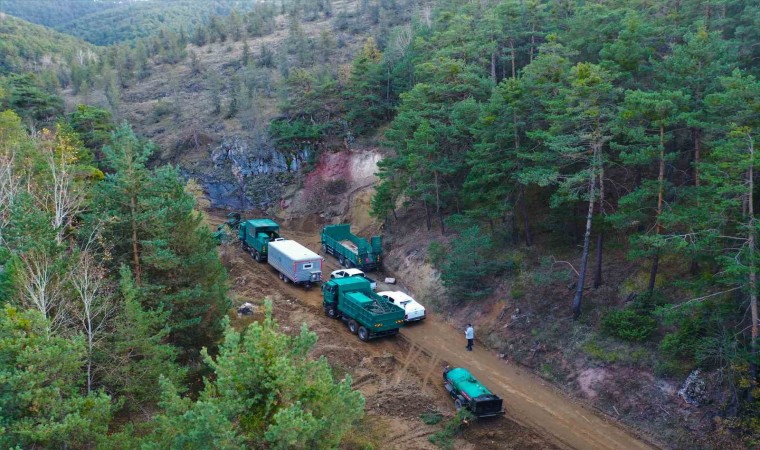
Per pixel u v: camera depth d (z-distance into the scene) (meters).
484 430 21.45
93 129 48.72
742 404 19.27
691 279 24.33
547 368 25.34
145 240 21.95
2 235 19.45
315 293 35.97
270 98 68.94
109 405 14.80
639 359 22.88
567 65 29.38
